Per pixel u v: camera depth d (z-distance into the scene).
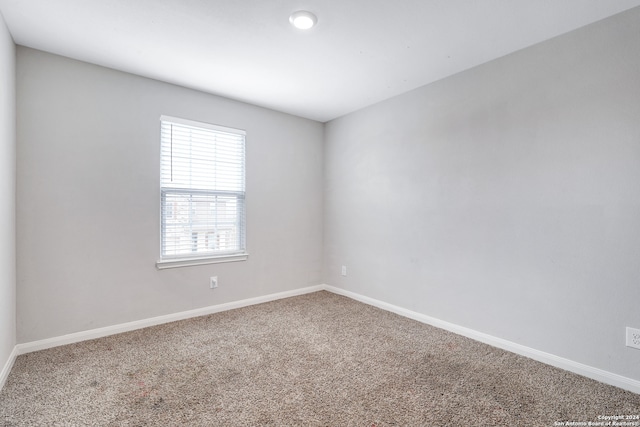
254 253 3.59
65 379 1.96
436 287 2.92
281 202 3.82
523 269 2.33
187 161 3.12
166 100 2.96
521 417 1.63
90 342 2.51
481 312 2.58
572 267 2.10
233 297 3.43
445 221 2.84
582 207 2.05
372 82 2.96
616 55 1.92
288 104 3.57
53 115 2.42
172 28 2.10
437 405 1.73
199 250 3.21
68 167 2.48
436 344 2.53
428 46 2.32
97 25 2.06
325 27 2.08
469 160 2.66
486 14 1.93
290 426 1.56
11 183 2.14
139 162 2.81
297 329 2.83
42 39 2.23
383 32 2.14
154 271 2.90
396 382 1.96
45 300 2.39
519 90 2.35
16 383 1.91
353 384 1.94
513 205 2.38
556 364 2.16
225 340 2.58
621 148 1.91
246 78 2.88
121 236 2.72
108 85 2.65
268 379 1.99
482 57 2.48
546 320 2.22
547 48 2.21
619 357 1.92
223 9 1.90
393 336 2.69
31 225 2.33
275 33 2.16
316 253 4.16
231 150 3.42
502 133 2.45
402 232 3.23
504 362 2.23
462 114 2.72
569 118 2.11
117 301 2.71
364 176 3.65
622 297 1.91
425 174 3.01
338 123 4.00
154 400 1.76
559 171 2.15
